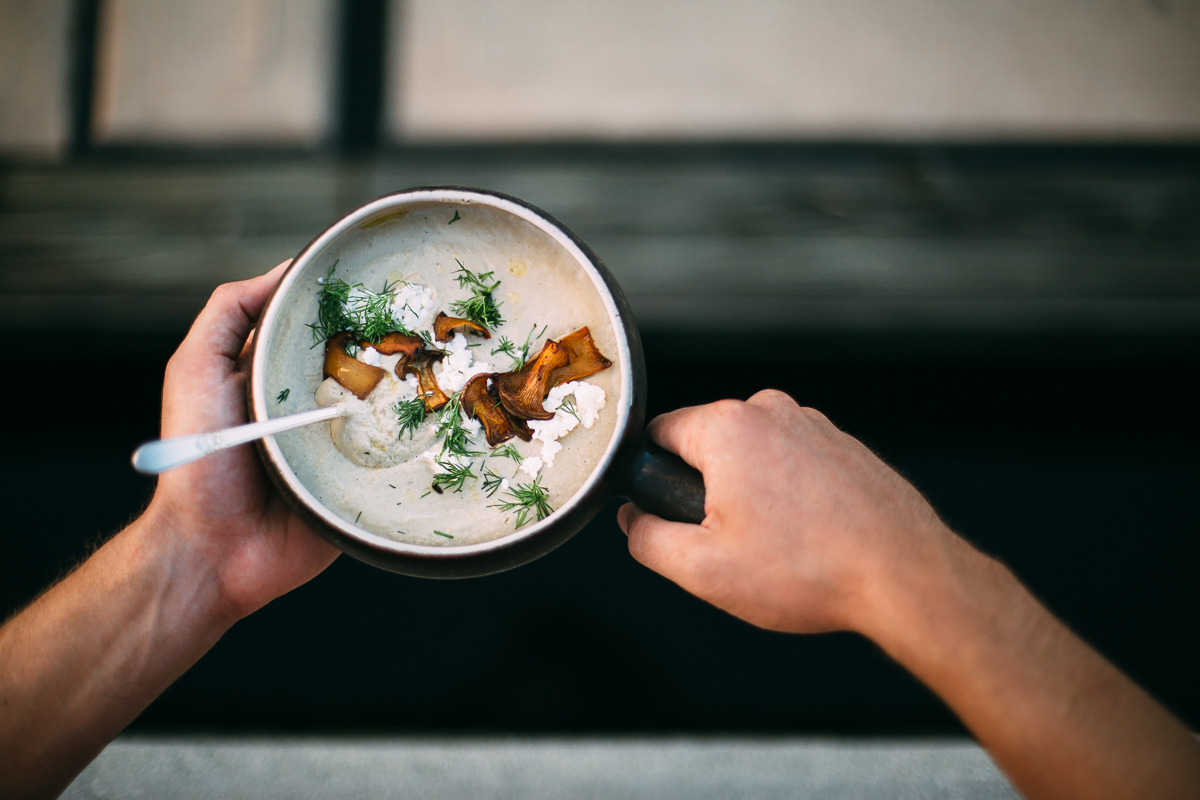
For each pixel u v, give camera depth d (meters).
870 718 0.90
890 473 0.50
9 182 0.97
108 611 0.53
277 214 0.96
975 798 0.65
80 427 0.97
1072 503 0.95
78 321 0.96
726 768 0.67
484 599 0.93
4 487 0.95
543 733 0.91
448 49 0.97
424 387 0.50
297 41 0.96
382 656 0.92
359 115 0.97
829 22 0.96
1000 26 0.96
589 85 0.97
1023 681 0.45
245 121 0.97
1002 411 0.96
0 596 0.93
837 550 0.47
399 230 0.50
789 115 0.96
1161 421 0.95
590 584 0.93
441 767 0.68
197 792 0.66
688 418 0.49
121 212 0.97
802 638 0.92
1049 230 0.95
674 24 0.96
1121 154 0.95
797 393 0.96
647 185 0.96
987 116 0.96
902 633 0.46
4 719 0.52
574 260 0.50
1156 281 0.94
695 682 0.92
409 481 0.49
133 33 0.97
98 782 0.66
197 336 0.54
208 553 0.55
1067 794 0.45
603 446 0.49
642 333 0.96
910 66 0.96
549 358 0.49
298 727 0.91
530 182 0.96
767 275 0.95
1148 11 0.95
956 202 0.95
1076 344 0.95
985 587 0.47
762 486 0.48
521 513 0.49
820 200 0.96
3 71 0.97
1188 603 0.93
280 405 0.49
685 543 0.48
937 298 0.94
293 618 0.92
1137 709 0.45
